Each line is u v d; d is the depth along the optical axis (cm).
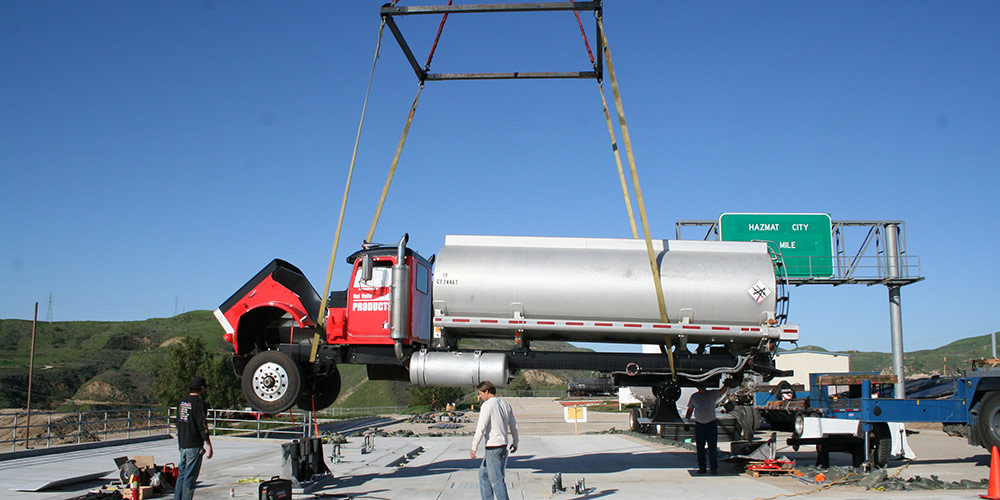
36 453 1692
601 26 1109
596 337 1280
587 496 1008
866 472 1208
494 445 850
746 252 1257
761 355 1237
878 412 1295
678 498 988
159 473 1059
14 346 10794
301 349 1249
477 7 1111
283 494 894
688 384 1297
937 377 1877
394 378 1307
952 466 1477
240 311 1254
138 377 8675
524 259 1234
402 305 1166
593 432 2956
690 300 1197
